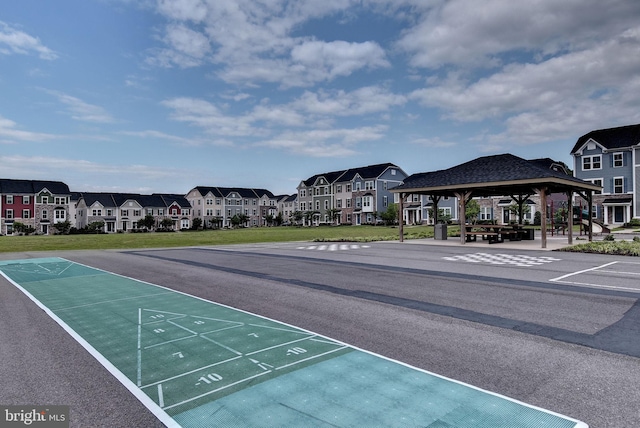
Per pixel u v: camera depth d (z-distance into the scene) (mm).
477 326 6004
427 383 4023
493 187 20344
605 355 4766
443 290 8695
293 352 5004
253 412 3459
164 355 4961
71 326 6340
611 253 15227
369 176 60938
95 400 3730
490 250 17375
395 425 3211
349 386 3971
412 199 59062
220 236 35188
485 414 3375
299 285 9578
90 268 13633
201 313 7082
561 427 3156
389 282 9758
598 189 21719
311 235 33562
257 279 10594
